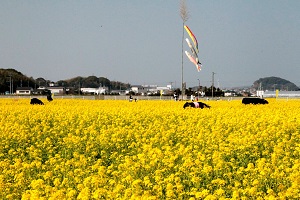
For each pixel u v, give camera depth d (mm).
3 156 17609
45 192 10867
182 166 13250
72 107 40969
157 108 38219
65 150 18156
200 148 17766
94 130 22625
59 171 13797
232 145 16938
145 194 10383
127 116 29812
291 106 42312
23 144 19906
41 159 16750
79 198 10289
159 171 12586
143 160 13945
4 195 11211
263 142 18078
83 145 19172
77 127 25125
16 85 164000
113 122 27156
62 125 25734
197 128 23125
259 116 28984
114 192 10531
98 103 54469
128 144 19047
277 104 46125
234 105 44719
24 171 13727
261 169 12250
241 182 12148
